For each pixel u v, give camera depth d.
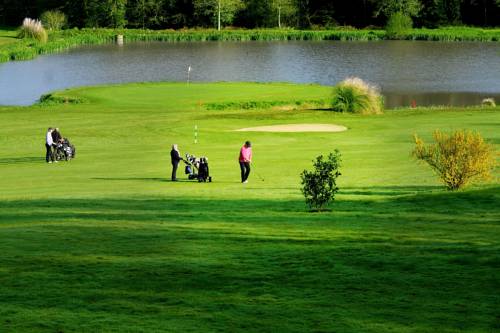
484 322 18.66
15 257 26.73
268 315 19.64
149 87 143.75
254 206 40.94
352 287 22.33
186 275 24.05
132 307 20.52
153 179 55.62
